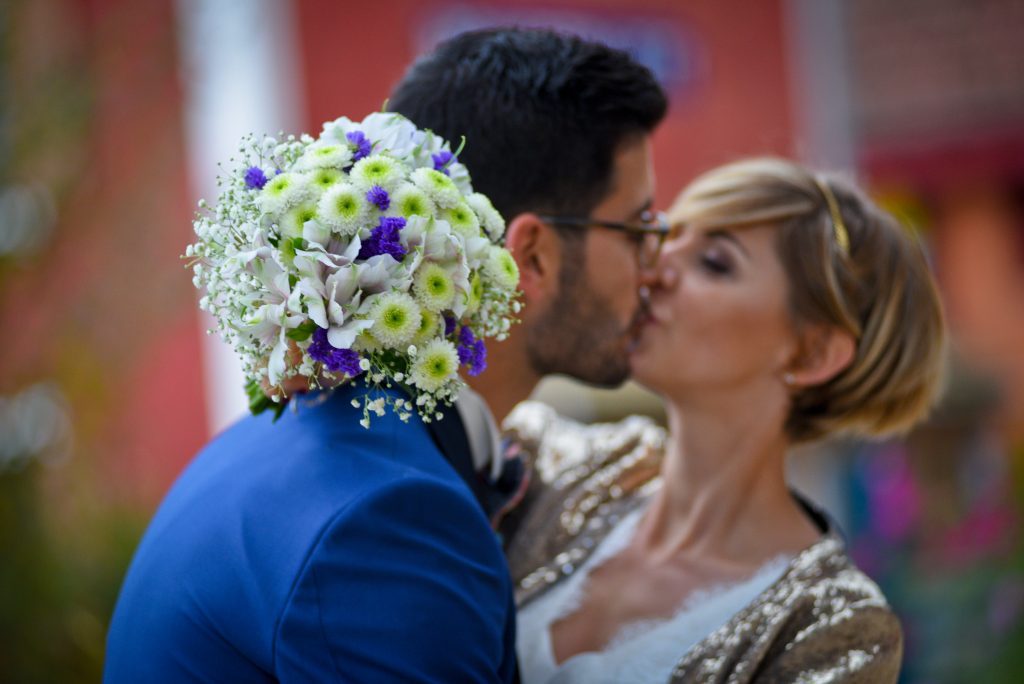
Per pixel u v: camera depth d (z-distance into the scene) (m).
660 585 1.97
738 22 6.34
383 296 1.35
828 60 6.57
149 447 4.45
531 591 2.03
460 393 1.71
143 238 3.98
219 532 1.52
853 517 6.25
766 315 1.97
